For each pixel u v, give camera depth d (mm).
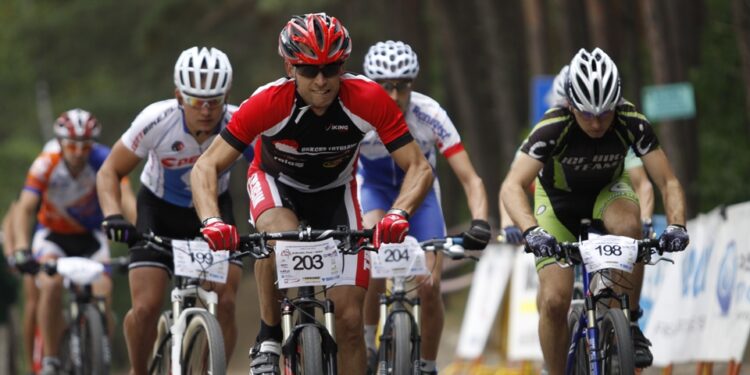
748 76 30453
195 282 18469
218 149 15625
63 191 26500
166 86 64062
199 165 15609
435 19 58406
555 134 17406
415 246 18703
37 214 27344
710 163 40000
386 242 15102
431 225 20531
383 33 55156
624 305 16453
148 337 19562
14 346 32719
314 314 16359
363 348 16250
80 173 26453
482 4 48156
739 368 21562
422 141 20344
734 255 22000
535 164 17547
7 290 32500
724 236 22484
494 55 48094
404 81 19656
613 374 16219
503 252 32875
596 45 39812
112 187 19312
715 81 40781
